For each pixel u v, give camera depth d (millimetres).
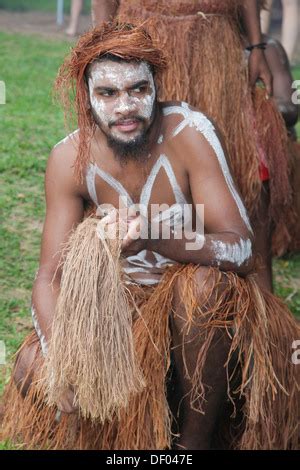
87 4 14680
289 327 4027
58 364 3594
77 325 3557
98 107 3852
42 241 4066
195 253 3832
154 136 3977
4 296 5453
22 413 3998
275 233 6250
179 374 3893
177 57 4887
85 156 3973
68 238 4023
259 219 5129
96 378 3568
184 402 3918
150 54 3816
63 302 3594
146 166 3990
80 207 4082
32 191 6789
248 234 3957
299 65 11156
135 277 4137
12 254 5918
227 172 4000
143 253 4113
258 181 4996
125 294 3879
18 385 4016
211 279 3814
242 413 4082
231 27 5039
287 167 5297
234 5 5023
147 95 3852
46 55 11062
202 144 3971
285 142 5223
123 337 3604
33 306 3957
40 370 3848
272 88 5227
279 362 3955
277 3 13695
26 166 7113
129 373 3604
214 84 4906
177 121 4000
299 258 6414
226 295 3828
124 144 3877
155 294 3922
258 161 5012
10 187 6812
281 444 4004
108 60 3801
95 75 3828
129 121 3844
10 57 10758
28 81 9633
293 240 6316
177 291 3826
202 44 4922
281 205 5359
